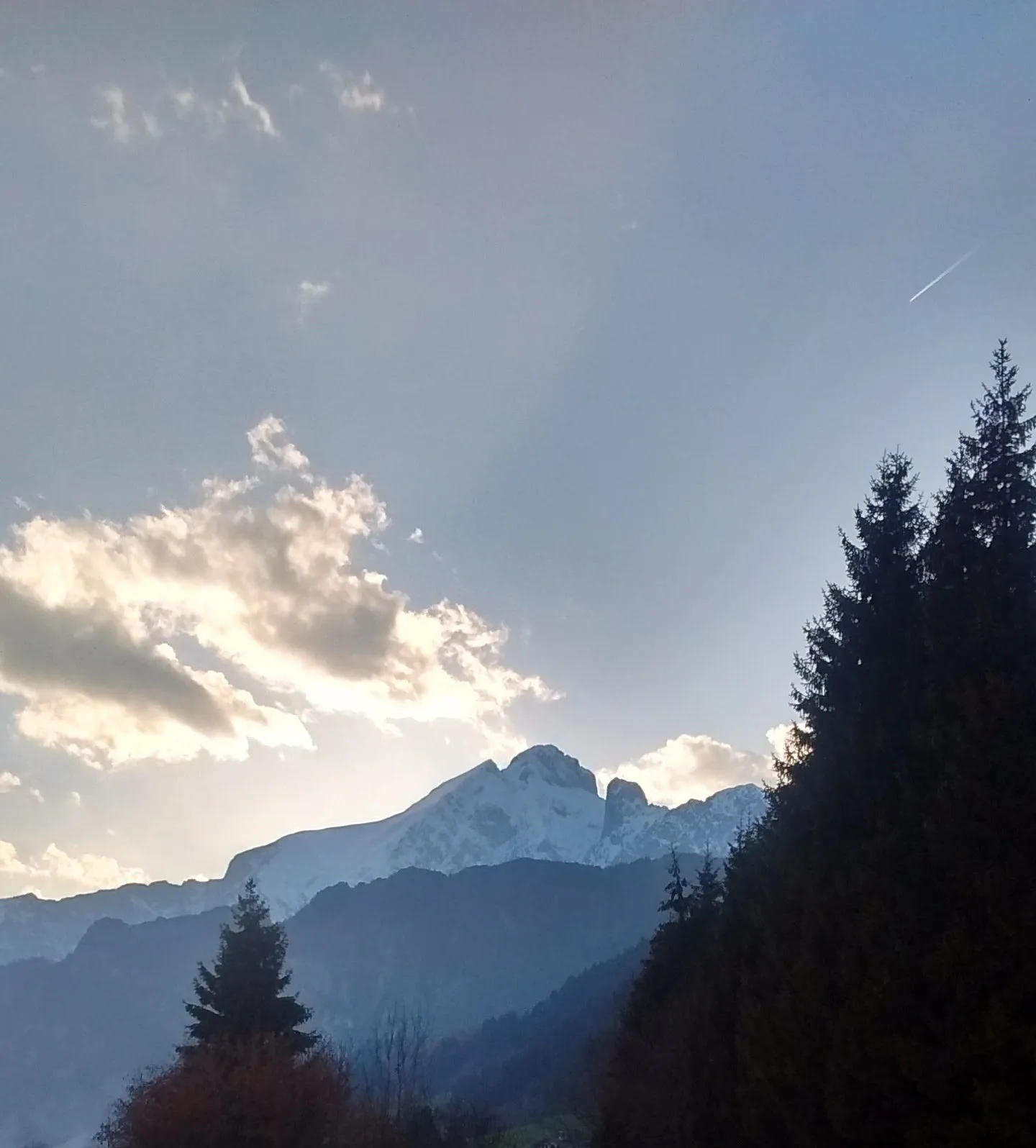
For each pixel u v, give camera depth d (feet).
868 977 52.21
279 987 159.02
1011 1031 46.16
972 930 49.80
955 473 63.41
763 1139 59.88
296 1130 107.96
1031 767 50.42
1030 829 49.42
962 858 50.72
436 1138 206.08
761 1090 59.62
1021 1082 46.21
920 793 55.88
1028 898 48.11
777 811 79.25
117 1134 109.40
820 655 71.10
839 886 57.06
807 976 56.65
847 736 63.72
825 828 62.08
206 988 158.51
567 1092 297.74
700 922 155.53
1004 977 48.32
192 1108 103.55
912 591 67.31
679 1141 82.99
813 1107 55.57
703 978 89.76
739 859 114.73
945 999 50.21
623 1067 141.38
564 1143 244.01
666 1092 105.60
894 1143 51.67
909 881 54.13
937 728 55.21
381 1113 154.61
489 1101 394.52
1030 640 54.44
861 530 71.46
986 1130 46.01
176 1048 156.97
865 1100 51.75
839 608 70.85
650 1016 146.72
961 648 56.34
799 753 74.74
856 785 61.57
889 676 63.93
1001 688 52.42
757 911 68.59
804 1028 56.59
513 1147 247.29
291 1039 150.82
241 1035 140.97
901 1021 50.85
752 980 66.03
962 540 61.26
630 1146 124.57
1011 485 60.85
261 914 163.94
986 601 56.08
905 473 71.46
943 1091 48.70
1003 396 62.90
